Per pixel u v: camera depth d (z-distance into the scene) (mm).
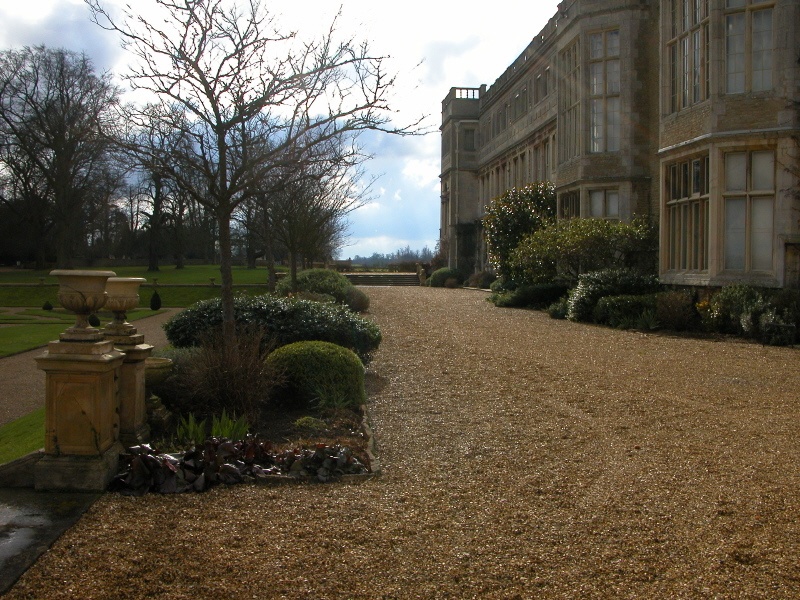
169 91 7215
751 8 13273
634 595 3301
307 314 9539
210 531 4051
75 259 54875
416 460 5527
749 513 4305
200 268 56312
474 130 42625
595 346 11977
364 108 7016
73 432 4840
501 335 13781
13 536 3967
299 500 4594
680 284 14977
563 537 3963
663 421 6707
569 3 21266
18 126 39438
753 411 7082
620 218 19375
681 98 15172
